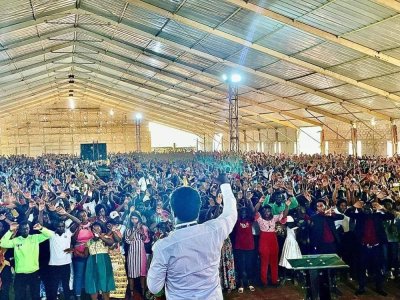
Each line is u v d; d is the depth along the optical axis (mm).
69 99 44750
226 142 46094
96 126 45531
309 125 31438
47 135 44531
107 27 20266
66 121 44969
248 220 7844
